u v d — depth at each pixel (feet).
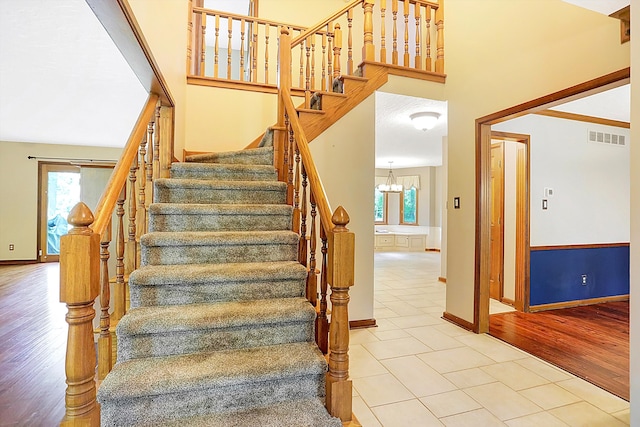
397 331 9.99
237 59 22.98
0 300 12.34
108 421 4.70
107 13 4.63
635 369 4.91
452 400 6.33
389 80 10.66
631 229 4.98
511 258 13.01
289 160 9.13
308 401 5.39
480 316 9.86
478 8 9.96
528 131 12.06
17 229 20.18
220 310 6.03
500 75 9.19
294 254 7.75
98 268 4.18
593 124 13.32
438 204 30.68
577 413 5.95
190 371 5.10
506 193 13.26
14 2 6.17
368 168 10.37
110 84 10.48
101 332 5.32
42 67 9.18
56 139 19.19
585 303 13.07
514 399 6.39
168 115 8.88
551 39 7.81
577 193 13.01
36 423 5.48
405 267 22.02
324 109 9.95
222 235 7.25
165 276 6.23
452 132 11.00
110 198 5.18
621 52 6.44
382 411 5.97
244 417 4.98
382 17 10.61
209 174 9.23
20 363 7.50
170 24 8.40
